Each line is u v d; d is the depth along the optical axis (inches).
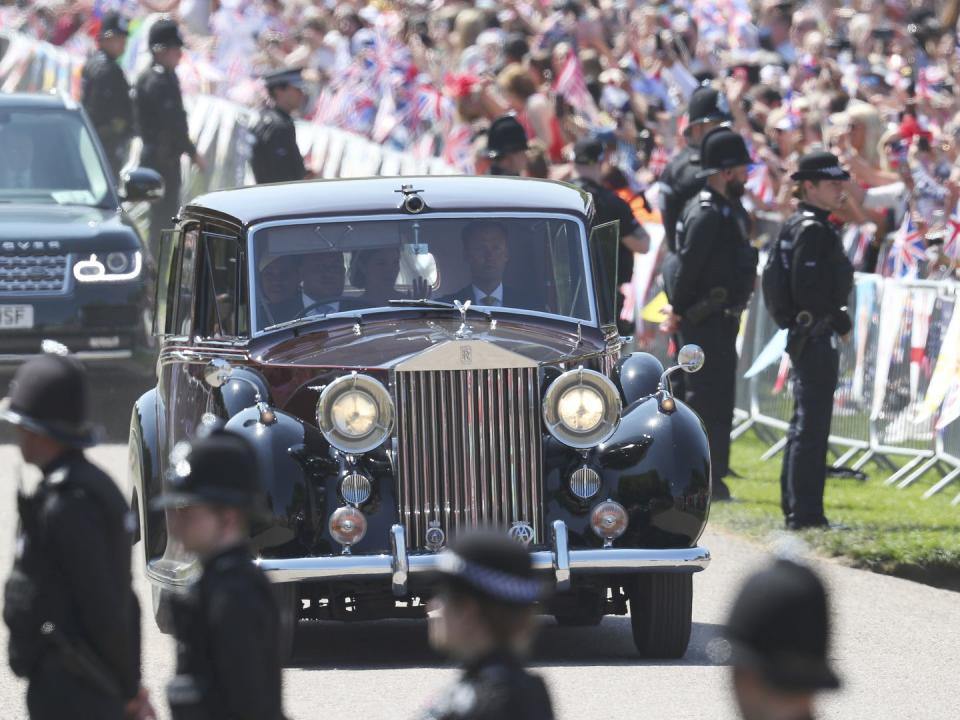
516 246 1284.4
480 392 1149.1
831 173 1572.3
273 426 1138.7
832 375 1585.9
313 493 1127.6
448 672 1140.5
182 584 1155.9
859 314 1973.4
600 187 1798.7
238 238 1261.1
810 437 1588.3
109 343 2065.7
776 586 458.0
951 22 2664.9
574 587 1196.5
